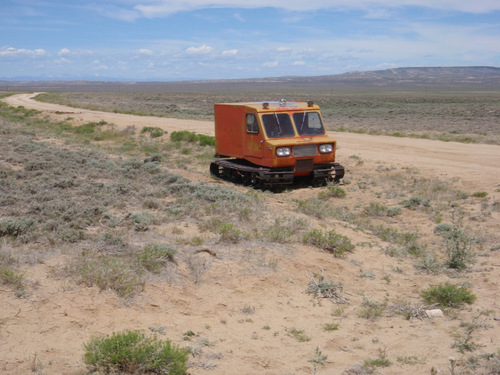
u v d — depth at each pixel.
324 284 7.27
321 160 15.66
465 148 23.52
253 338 5.64
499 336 5.81
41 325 5.32
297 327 6.06
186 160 21.05
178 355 4.75
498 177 15.93
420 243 10.26
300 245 8.92
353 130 35.56
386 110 73.75
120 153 20.36
